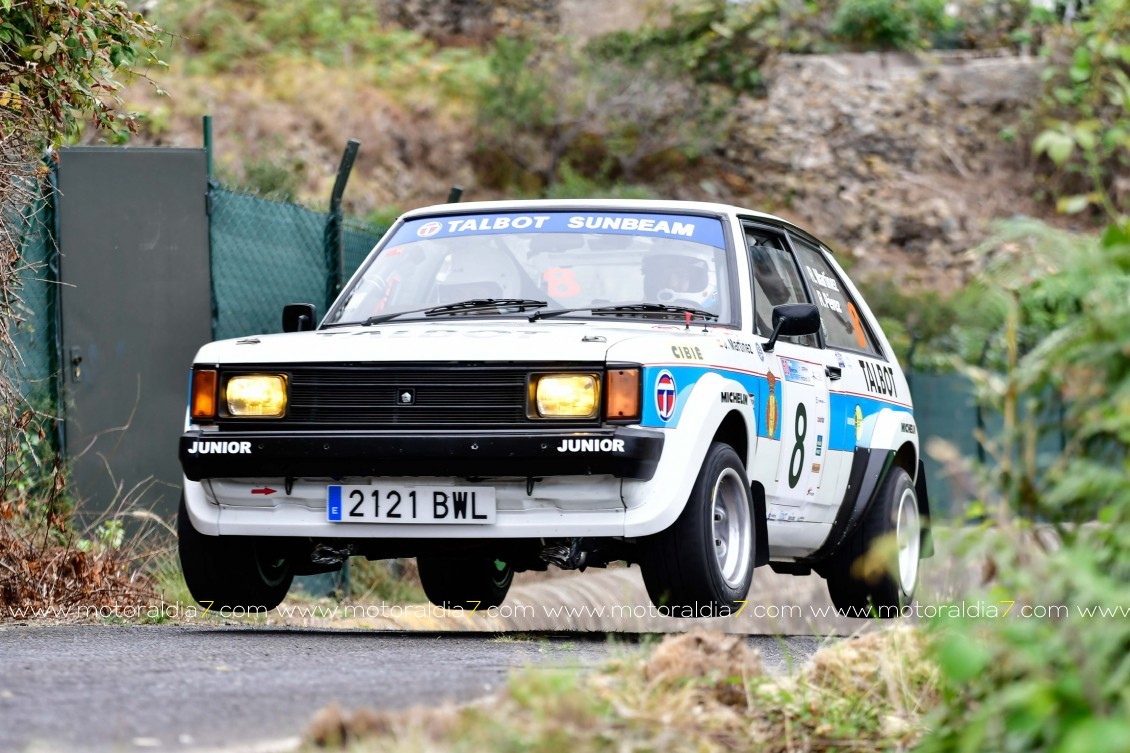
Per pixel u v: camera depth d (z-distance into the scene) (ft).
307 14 315.78
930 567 37.81
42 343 80.94
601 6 364.99
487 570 77.97
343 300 63.87
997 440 27.61
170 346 83.97
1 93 66.23
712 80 348.59
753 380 58.23
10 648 47.62
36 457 72.79
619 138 316.40
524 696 30.86
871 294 268.41
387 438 51.93
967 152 342.64
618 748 29.04
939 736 29.27
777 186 330.54
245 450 53.26
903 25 362.94
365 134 280.10
